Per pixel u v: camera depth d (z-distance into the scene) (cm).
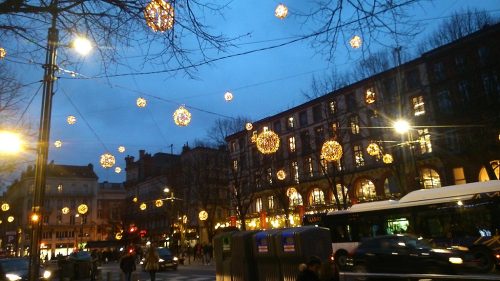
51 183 7969
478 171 3303
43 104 1295
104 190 9131
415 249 1420
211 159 4816
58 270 2442
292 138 4941
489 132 2359
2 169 1994
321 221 2256
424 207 1853
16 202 7844
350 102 3947
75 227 7950
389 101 3039
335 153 1366
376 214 2036
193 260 4256
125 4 522
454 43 2719
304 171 4672
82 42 571
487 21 2603
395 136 3186
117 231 7275
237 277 1141
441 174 3472
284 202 4306
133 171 8138
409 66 3466
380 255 1484
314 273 737
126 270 1695
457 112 2580
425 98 3275
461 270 1348
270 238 1077
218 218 5669
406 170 3006
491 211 1653
